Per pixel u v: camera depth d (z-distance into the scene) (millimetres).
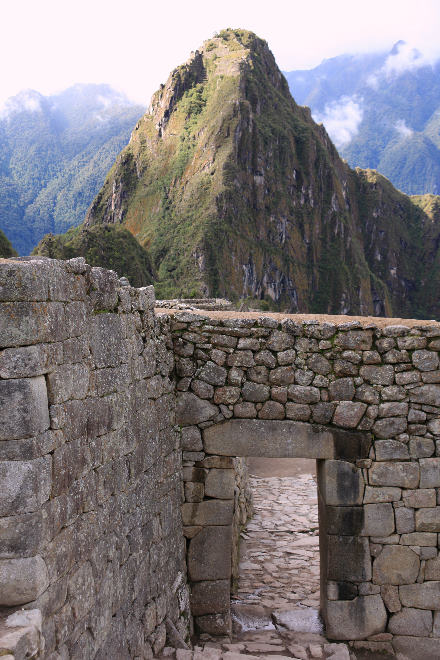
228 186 152125
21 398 3680
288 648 7238
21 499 3639
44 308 3889
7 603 3609
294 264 168500
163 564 6609
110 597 4863
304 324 7465
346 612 7398
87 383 4562
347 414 7418
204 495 7629
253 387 7488
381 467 7414
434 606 7375
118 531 5145
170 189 163750
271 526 12195
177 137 175250
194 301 23188
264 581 9500
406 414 7414
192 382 7523
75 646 4129
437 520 7391
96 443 4703
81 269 4555
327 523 7465
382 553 7426
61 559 3984
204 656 6094
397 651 7367
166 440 6973
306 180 184250
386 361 7434
